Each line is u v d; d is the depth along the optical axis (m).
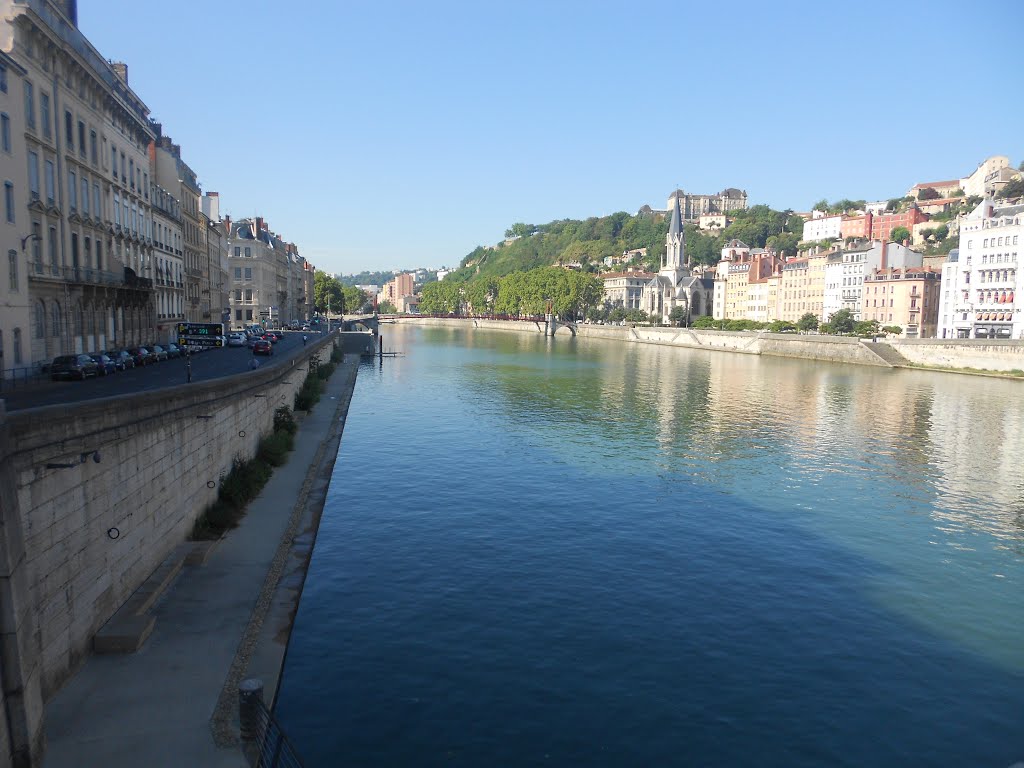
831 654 27.12
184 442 30.91
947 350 128.12
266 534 34.38
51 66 49.19
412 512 41.84
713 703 23.70
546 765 20.44
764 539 39.22
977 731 22.78
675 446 62.41
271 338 100.06
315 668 24.58
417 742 21.08
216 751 17.97
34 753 16.56
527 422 72.56
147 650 22.58
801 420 76.69
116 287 58.94
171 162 86.38
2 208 40.97
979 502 47.34
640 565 34.94
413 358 151.62
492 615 29.09
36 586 18.72
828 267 184.50
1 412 15.90
